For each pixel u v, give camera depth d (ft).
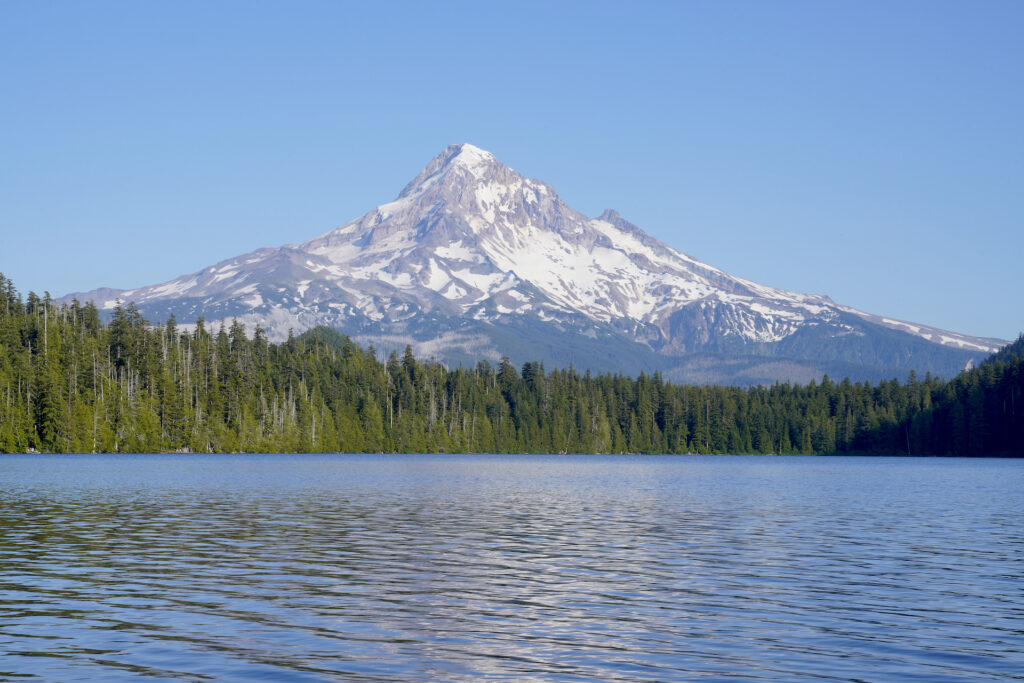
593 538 185.57
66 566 141.59
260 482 365.61
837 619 108.68
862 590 127.54
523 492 327.47
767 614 111.14
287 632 99.86
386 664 87.66
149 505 250.98
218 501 267.59
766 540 184.44
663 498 304.50
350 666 86.79
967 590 128.06
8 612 108.17
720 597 121.70
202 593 120.88
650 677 84.28
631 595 122.62
